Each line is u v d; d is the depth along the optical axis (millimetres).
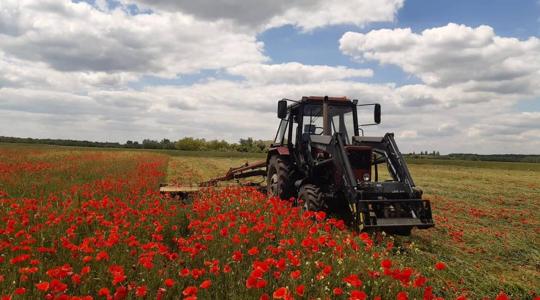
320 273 3682
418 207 6406
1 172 12367
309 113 8703
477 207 10805
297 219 5875
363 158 7234
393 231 6664
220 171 21781
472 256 6074
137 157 31250
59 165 18656
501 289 4805
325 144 7531
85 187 9297
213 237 4766
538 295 4656
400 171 6906
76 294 3346
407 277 3309
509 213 9781
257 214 6289
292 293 3361
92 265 3930
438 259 5715
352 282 3113
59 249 4465
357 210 6254
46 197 8234
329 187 7422
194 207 7082
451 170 29062
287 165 9102
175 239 4816
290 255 3795
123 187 9734
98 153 36031
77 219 5379
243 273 3891
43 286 2795
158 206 6633
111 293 3428
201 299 3391
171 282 3133
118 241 4434
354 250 4680
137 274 3732
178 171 21500
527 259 6074
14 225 5098
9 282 3438
